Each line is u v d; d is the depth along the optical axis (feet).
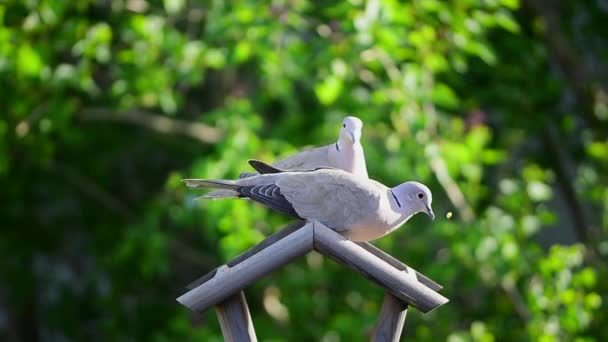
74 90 46.55
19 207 53.72
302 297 45.93
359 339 43.16
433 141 39.83
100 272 54.75
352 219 18.80
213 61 39.37
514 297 41.19
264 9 38.40
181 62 40.55
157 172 54.49
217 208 39.27
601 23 50.88
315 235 18.44
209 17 40.86
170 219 50.88
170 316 54.44
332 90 36.68
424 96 38.45
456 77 44.16
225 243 38.96
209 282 18.51
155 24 40.81
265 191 18.97
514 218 42.22
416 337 45.50
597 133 49.98
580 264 45.42
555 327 39.50
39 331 59.47
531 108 47.44
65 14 42.22
